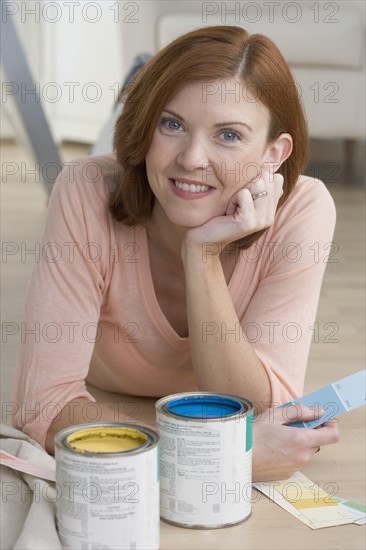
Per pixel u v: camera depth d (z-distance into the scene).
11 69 3.80
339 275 3.46
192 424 1.39
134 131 1.60
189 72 1.52
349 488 1.63
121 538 1.26
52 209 1.75
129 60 4.95
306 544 1.39
